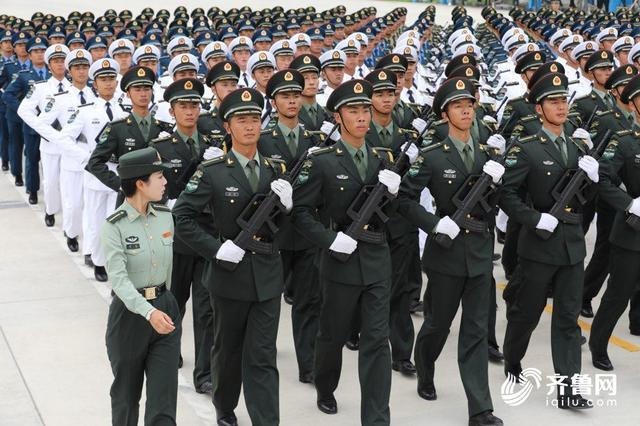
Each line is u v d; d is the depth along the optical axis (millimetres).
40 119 10375
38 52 13469
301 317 7520
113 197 9836
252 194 6109
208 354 7195
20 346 8086
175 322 5664
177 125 7734
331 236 6270
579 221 6977
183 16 21812
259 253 6090
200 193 6086
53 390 7215
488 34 19719
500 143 8086
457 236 6660
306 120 8859
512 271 9828
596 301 9609
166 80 11266
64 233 11445
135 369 5648
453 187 6703
